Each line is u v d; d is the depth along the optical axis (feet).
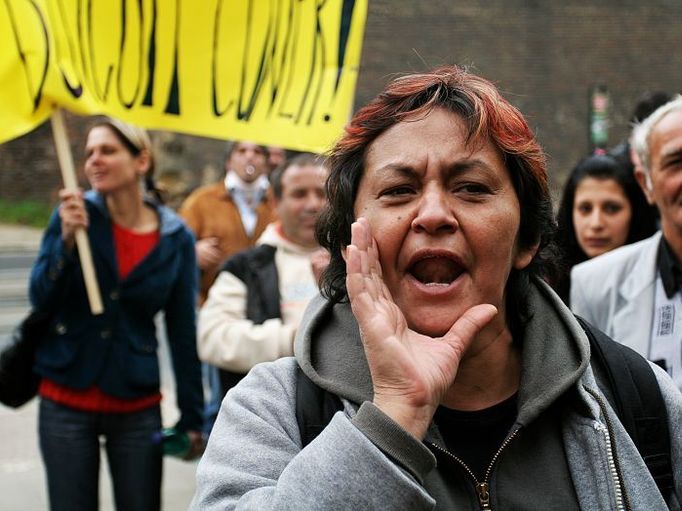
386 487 4.94
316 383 5.74
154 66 12.07
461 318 5.44
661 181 9.57
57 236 12.85
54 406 12.91
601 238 13.42
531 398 5.66
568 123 79.25
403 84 5.80
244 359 12.38
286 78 12.24
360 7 12.13
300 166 12.87
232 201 19.77
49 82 11.72
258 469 5.51
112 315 12.98
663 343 9.73
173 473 20.04
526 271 6.02
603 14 79.30
